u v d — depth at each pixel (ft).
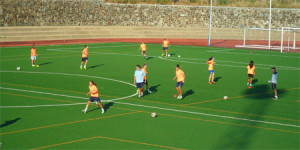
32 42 184.03
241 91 81.46
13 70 104.53
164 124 55.88
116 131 52.26
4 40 182.29
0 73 99.40
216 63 123.75
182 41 213.66
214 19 241.55
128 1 241.14
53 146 46.14
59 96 74.33
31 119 57.98
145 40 210.79
